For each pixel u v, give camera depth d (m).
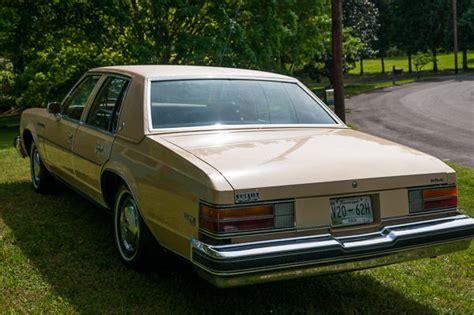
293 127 4.38
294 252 3.10
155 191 3.66
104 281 4.05
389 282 4.22
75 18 19.33
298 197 3.22
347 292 4.00
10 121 25.38
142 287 3.96
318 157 3.54
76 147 5.07
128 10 18.67
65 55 21.39
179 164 3.44
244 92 4.50
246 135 4.03
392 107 22.77
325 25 23.31
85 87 5.41
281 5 20.64
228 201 3.07
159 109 4.12
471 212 6.14
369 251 3.31
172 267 4.21
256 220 3.11
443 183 3.69
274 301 3.80
